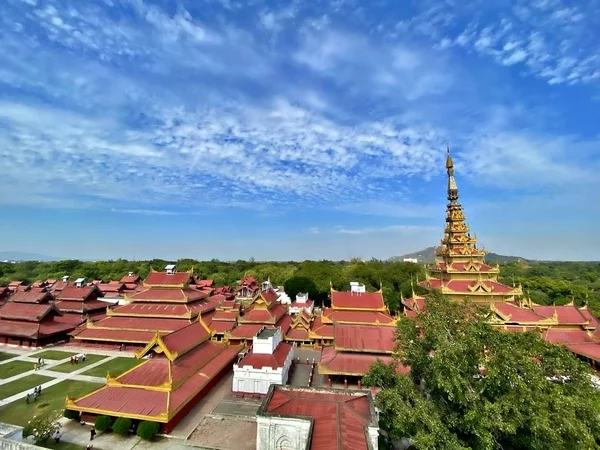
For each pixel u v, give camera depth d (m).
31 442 31.92
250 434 35.19
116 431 33.59
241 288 128.50
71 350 64.06
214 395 44.75
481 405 25.33
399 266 122.69
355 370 44.59
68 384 47.62
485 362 26.31
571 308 56.50
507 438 27.75
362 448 23.50
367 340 48.06
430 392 29.64
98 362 57.28
